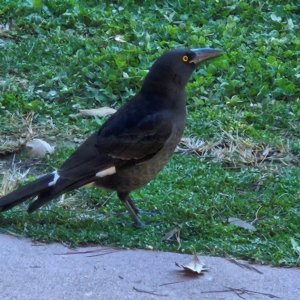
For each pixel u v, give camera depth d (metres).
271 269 8.68
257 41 15.05
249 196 10.47
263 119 12.74
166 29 15.31
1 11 15.92
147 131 9.46
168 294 8.08
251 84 13.55
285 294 8.16
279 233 9.46
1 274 8.37
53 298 7.95
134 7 16.52
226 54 14.39
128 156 9.45
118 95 13.47
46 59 14.45
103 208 10.11
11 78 13.80
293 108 13.00
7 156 11.73
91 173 9.36
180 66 9.66
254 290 8.22
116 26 15.50
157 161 9.66
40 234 9.21
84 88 13.62
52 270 8.48
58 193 9.12
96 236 9.20
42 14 16.06
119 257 8.84
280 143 11.94
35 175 11.10
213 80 13.76
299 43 14.86
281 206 10.13
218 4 16.44
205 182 10.74
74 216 9.81
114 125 9.55
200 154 11.85
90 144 9.56
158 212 10.07
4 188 10.31
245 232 9.52
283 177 11.04
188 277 8.42
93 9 16.20
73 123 12.68
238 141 12.02
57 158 11.54
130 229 9.52
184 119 9.87
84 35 15.43
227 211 10.02
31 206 9.02
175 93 9.70
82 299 7.95
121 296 8.01
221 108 13.09
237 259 8.88
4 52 14.52
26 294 8.02
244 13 16.14
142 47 14.75
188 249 9.02
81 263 8.67
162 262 8.75
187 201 10.26
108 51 14.34
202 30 15.45
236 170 11.43
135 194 10.51
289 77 13.86
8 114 12.78
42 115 12.88
